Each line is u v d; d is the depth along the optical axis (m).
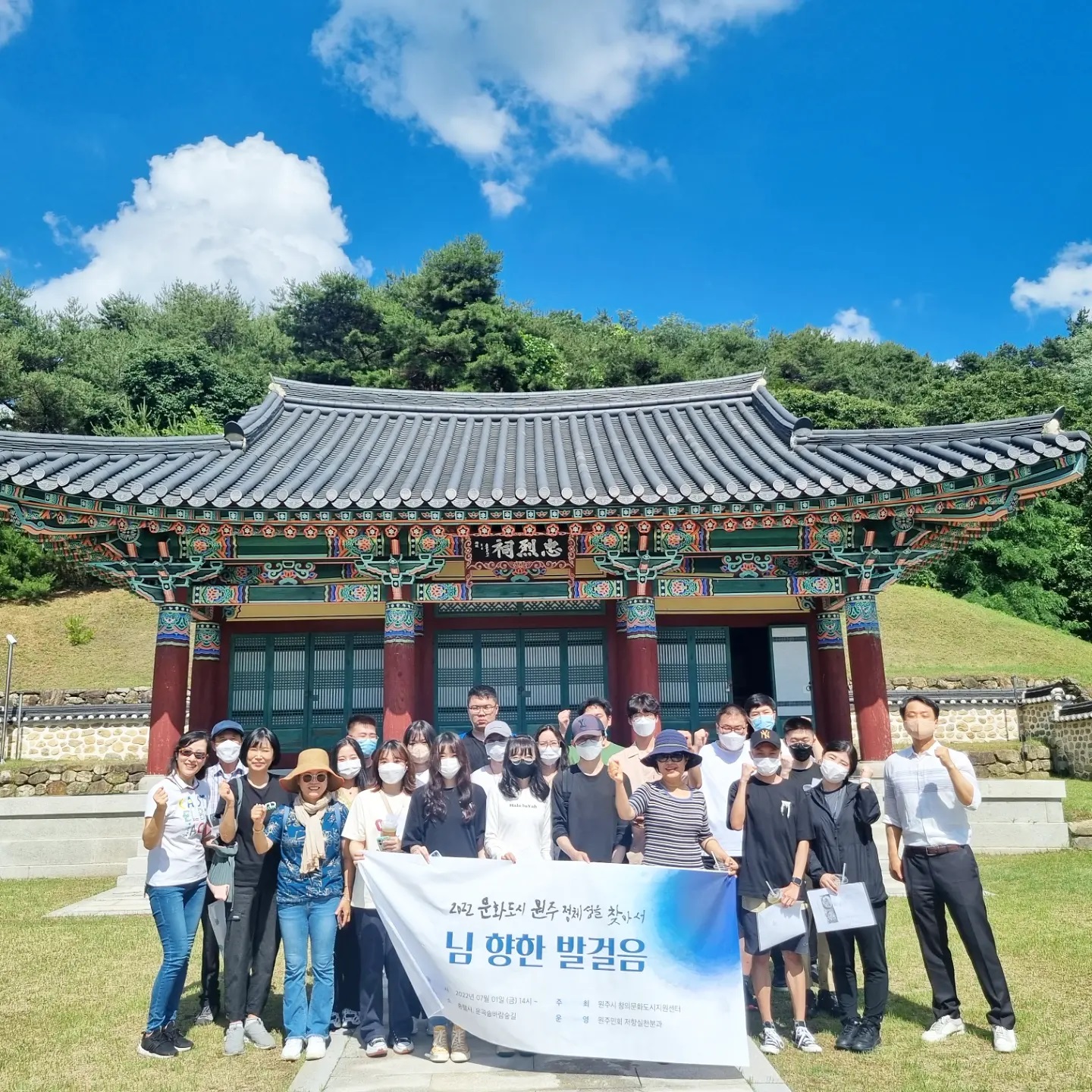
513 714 16.36
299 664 16.59
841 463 14.21
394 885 6.77
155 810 6.81
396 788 7.27
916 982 8.59
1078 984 8.18
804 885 7.25
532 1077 6.33
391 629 14.52
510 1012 6.40
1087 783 20.98
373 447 17.11
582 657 16.61
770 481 13.63
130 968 9.26
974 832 14.84
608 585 14.82
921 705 7.26
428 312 50.94
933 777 7.14
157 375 47.81
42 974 9.08
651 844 7.07
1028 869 13.15
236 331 64.25
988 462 12.57
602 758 8.28
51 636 32.97
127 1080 6.43
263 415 17.36
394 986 6.95
